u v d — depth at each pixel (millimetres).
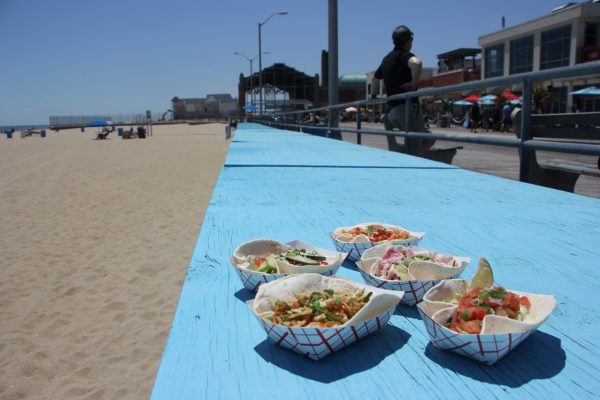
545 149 3662
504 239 2133
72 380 3340
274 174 4285
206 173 14773
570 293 1509
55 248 6746
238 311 1392
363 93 76875
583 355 1133
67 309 4590
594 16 31594
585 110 32312
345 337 1146
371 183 3756
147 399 3078
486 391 1006
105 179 13750
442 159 6691
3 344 3889
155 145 29766
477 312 1141
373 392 1011
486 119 31359
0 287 5234
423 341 1216
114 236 7309
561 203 2945
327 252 1706
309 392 1013
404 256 1584
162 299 4762
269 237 2182
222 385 1036
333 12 11539
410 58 6996
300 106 64125
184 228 7652
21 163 19172
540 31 35219
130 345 3826
